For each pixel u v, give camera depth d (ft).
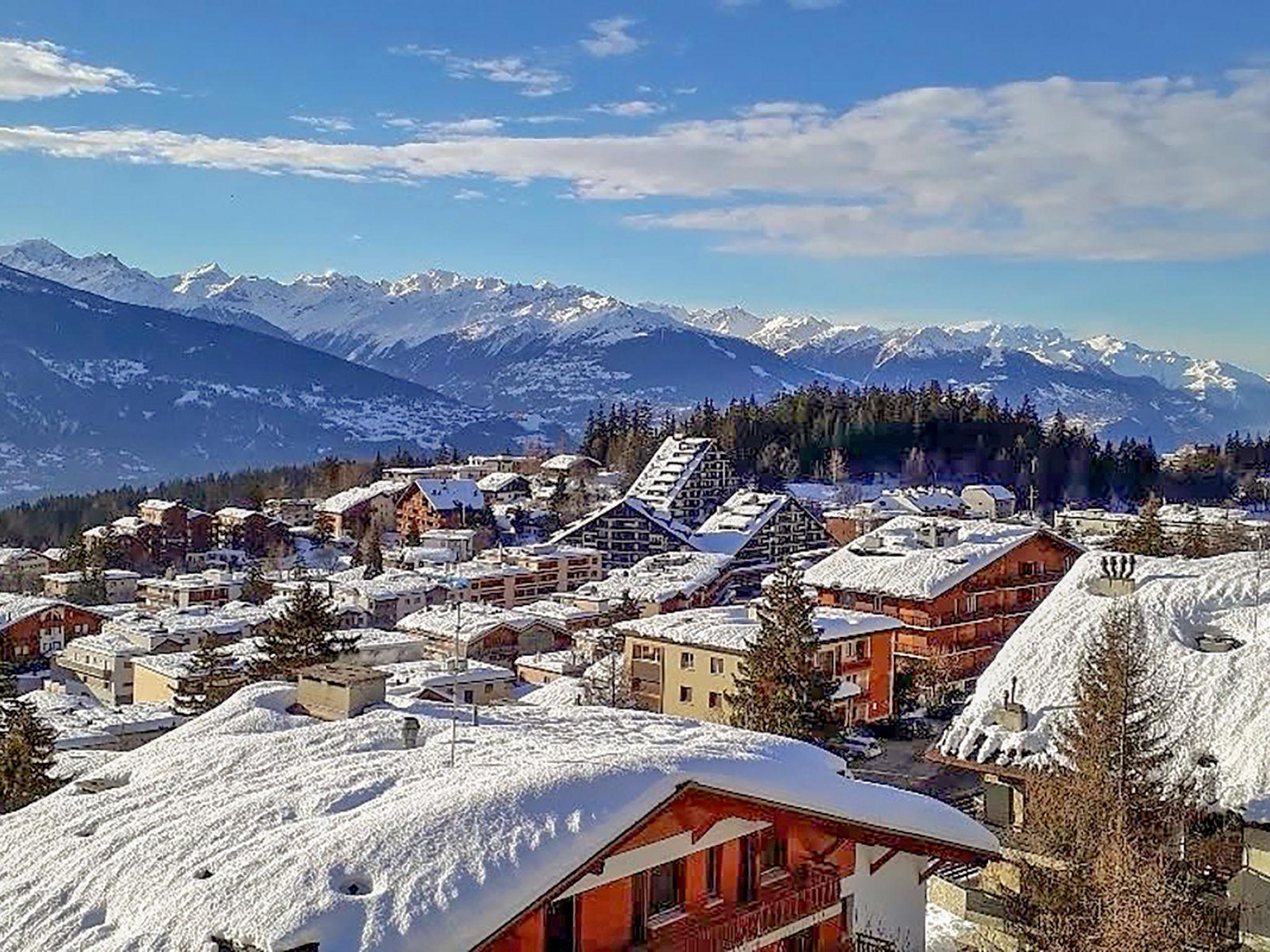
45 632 404.77
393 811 68.03
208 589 477.77
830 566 293.02
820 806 79.56
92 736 230.07
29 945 63.46
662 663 240.53
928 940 122.42
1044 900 102.01
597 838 65.31
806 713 191.83
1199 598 136.46
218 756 86.79
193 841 69.72
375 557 552.82
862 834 86.43
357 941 58.13
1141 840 101.09
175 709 254.68
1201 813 106.83
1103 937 93.56
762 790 76.18
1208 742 115.03
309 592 245.04
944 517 474.08
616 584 408.05
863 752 220.02
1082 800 105.40
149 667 308.60
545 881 62.54
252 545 643.45
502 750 82.79
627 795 68.69
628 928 74.43
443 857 63.00
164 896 63.93
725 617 250.37
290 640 234.58
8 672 317.42
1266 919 103.14
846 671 236.63
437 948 58.54
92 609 421.59
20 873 71.51
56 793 88.84
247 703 106.93
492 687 263.49
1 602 420.77
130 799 80.18
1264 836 104.06
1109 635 115.65
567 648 342.44
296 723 101.60
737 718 193.77
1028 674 132.26
